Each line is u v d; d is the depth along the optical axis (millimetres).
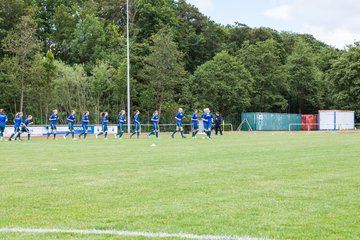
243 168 13070
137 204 7824
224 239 5594
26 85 53500
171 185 9930
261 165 13844
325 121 64625
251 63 72625
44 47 70625
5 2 60031
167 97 61281
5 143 29078
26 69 52781
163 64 58688
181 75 60719
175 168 13258
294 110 82125
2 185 10125
